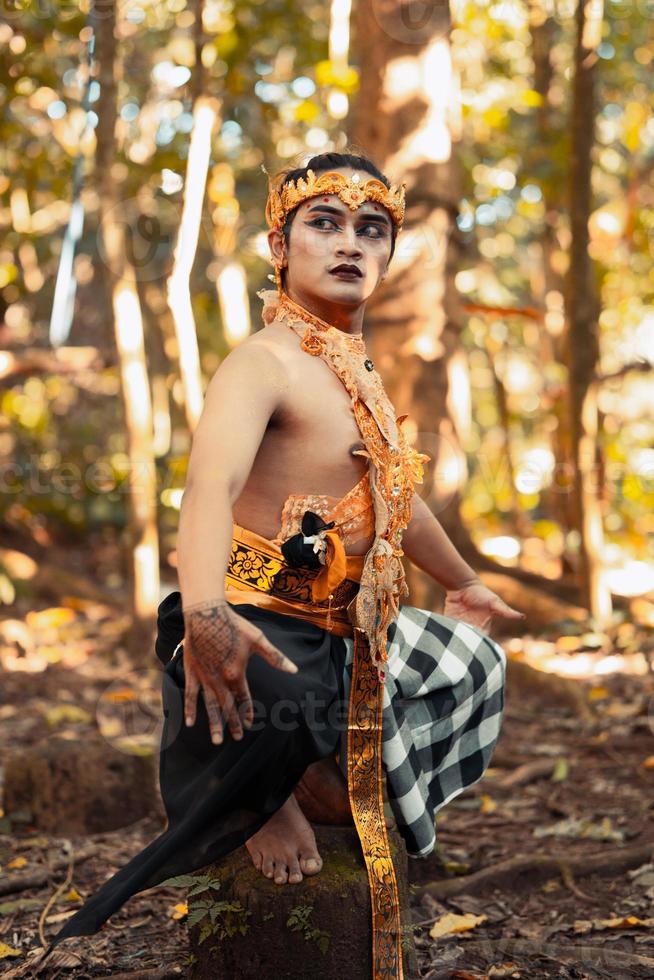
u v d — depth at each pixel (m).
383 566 2.02
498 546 8.85
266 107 7.18
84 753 3.45
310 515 1.96
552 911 2.75
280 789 1.91
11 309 9.25
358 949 1.99
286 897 1.98
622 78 7.96
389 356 5.31
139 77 7.93
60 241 9.02
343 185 2.05
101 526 8.88
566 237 8.06
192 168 5.05
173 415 9.61
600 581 6.11
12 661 6.06
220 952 2.04
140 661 5.75
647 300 8.05
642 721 4.57
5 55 6.35
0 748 4.46
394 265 5.31
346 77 5.62
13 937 2.58
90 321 9.82
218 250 6.53
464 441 5.42
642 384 10.62
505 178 7.89
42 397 8.84
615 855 3.00
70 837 3.33
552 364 9.02
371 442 2.02
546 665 5.63
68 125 7.07
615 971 2.36
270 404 1.92
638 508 8.96
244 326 6.53
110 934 2.57
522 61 8.12
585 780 3.93
